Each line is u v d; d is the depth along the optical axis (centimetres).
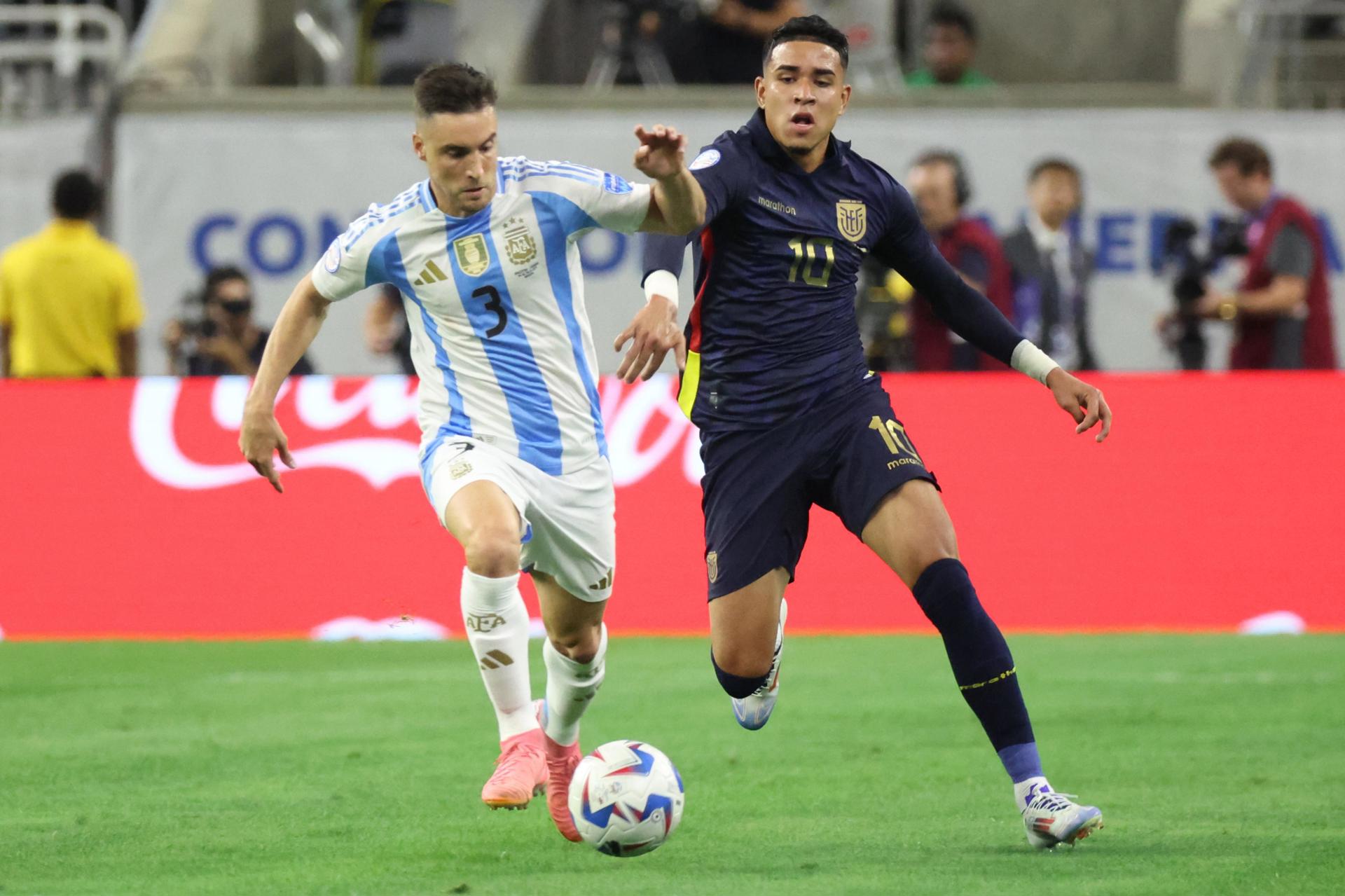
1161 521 3566
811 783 1967
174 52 5228
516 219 1689
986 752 2181
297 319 1731
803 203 1706
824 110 1691
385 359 4281
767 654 1711
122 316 3991
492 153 1641
